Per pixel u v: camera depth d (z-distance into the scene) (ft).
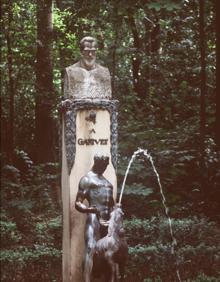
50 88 83.71
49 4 83.61
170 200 68.44
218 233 59.93
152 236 57.88
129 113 83.56
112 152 44.55
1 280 48.26
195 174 72.59
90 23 80.94
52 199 77.77
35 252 53.47
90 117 44.27
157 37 93.25
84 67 45.01
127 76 95.45
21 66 86.12
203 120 68.49
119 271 40.22
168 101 87.25
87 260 40.22
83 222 43.57
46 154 84.53
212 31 82.23
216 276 47.65
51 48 83.87
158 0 59.21
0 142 88.33
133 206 66.74
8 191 72.38
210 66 86.99
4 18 79.77
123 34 87.40
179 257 50.34
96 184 41.93
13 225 63.31
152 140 71.20
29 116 96.53
